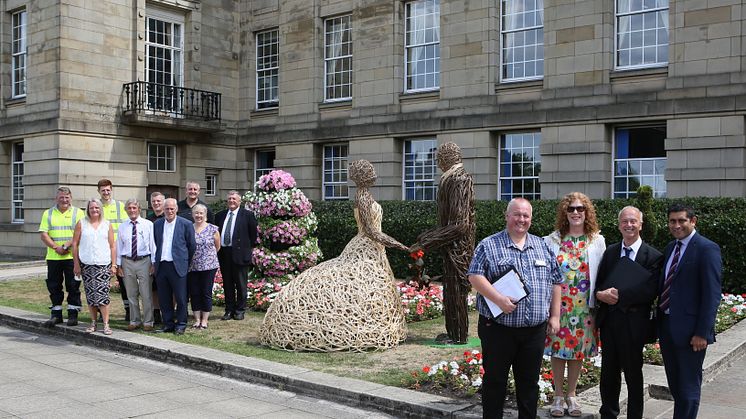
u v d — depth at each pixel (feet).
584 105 54.08
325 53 72.43
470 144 60.29
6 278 51.57
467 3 60.49
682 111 49.62
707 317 16.97
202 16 75.66
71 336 32.09
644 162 52.90
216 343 29.25
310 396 22.35
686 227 17.72
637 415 18.15
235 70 79.30
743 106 47.01
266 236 41.11
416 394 20.90
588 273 18.70
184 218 32.37
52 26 64.49
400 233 51.70
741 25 47.26
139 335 30.66
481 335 17.44
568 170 55.01
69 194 33.24
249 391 22.99
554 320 17.93
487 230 47.73
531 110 56.75
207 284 32.96
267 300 38.19
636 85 52.29
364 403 21.03
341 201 64.39
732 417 20.01
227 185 78.69
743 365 26.50
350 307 27.43
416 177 65.51
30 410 20.11
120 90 68.49
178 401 21.53
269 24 76.59
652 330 18.33
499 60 59.57
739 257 38.78
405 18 65.98
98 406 20.70
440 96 62.28
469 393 20.79
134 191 69.62
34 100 66.69
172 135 72.79
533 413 17.22
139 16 69.72
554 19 55.72
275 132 75.05
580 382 21.94
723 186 48.03
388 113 65.72
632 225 18.22
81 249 30.94
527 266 17.07
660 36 51.75
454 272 28.40
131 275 32.24
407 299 37.11
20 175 71.87
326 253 56.24
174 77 74.59
